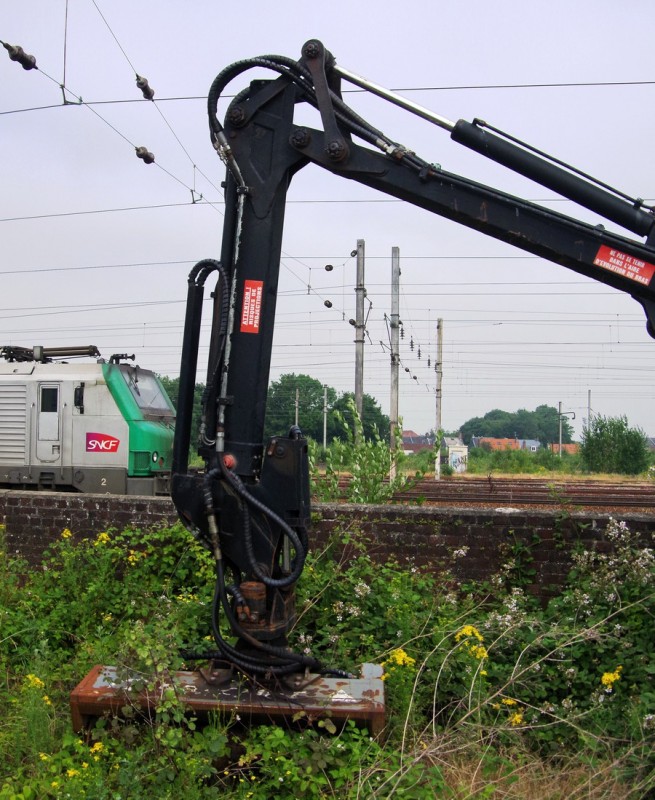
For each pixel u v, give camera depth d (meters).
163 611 6.31
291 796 4.23
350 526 7.06
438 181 4.84
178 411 5.11
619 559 6.19
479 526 6.90
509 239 4.85
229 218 5.01
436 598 6.53
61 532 7.91
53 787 4.18
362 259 20.41
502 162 4.85
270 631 4.79
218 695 4.68
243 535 4.86
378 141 4.86
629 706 5.08
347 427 10.09
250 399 4.95
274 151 4.97
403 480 9.68
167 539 7.29
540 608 6.64
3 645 6.23
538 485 22.70
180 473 5.07
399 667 5.36
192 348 5.10
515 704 5.40
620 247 4.72
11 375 14.42
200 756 4.33
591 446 42.41
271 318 5.01
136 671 4.66
